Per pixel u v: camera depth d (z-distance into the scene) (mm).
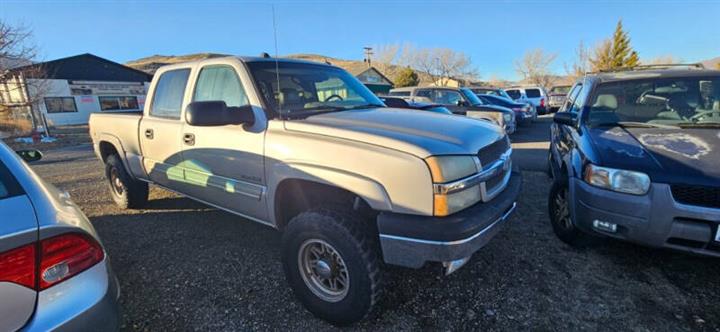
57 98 24953
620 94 3834
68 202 1819
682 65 4539
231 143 2738
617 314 2357
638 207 2539
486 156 2318
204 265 3100
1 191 1438
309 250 2389
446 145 2078
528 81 59781
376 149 2059
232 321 2369
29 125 18422
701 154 2625
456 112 10406
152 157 3645
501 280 2781
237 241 3566
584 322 2293
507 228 3748
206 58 3225
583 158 3010
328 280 2357
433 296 2594
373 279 2115
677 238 2465
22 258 1310
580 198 2928
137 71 29516
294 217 2484
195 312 2465
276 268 3029
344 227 2115
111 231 3883
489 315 2379
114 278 1700
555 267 2953
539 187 5332
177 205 4734
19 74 16406
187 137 3117
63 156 10227
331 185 2168
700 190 2377
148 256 3285
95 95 27000
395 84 42250
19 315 1308
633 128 3332
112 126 4184
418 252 1948
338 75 3535
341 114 2742
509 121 10281
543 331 2225
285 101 2775
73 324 1397
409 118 2633
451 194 1956
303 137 2338
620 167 2648
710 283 2660
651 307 2416
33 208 1422
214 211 4469
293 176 2330
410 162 1942
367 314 2203
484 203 2209
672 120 3449
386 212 2018
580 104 4246
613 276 2799
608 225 2707
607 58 40188
